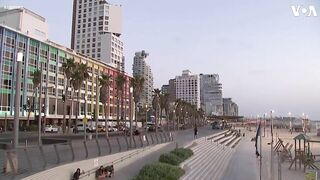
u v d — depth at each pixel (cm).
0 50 7600
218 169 3475
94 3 17588
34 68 8619
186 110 14975
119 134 6669
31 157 1652
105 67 12569
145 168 2083
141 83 8700
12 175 1440
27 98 8338
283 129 16550
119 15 17938
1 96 7588
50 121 9238
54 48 9456
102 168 2130
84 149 2277
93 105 11519
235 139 8594
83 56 11150
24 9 9325
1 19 9256
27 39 8425
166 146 3762
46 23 10025
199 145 4503
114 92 13100
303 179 3158
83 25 17638
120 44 17625
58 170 1706
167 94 11425
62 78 9694
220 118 15088
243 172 3509
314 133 13350
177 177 2077
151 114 14512
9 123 7894
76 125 7481
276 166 3975
